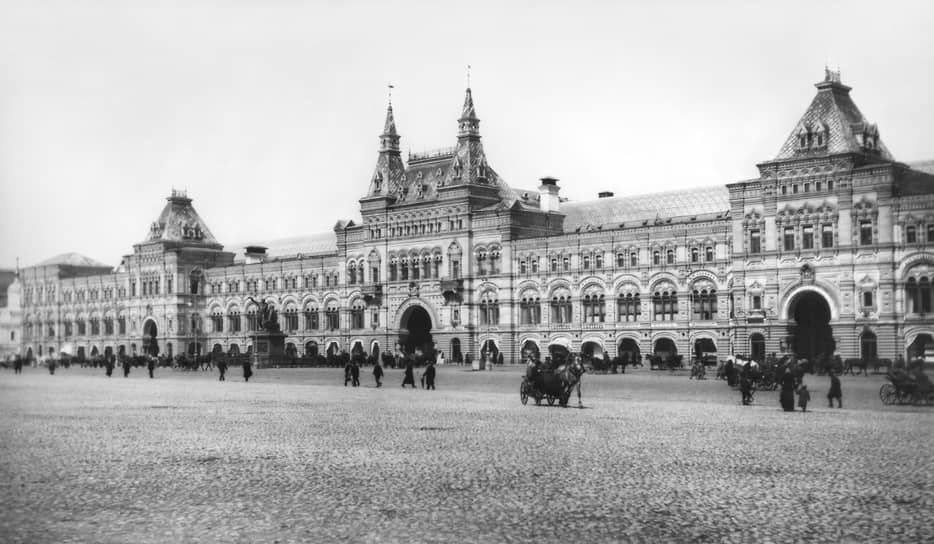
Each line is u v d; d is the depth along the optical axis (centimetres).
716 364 12962
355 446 4453
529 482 3441
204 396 8444
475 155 17175
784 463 3822
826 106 12712
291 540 2647
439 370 13888
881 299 11931
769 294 12838
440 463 3888
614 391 8356
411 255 17688
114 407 7106
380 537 2667
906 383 6625
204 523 2850
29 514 2986
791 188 12681
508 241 16212
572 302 15425
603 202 17075
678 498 3147
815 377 10375
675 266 14188
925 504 3033
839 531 2700
